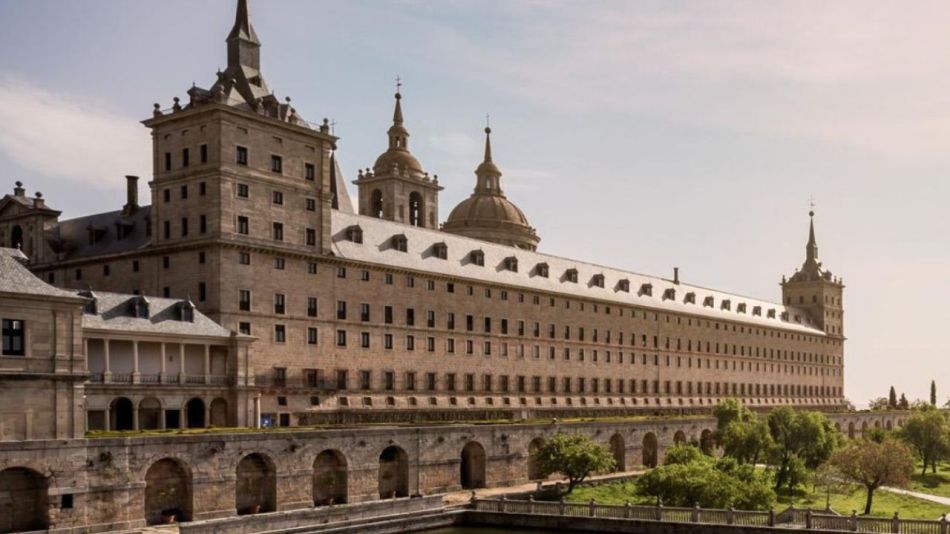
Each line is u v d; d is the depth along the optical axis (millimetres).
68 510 58625
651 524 69812
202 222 90000
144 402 79188
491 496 83812
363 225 109875
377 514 72625
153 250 93000
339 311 100688
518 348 126375
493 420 106625
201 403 83938
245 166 91562
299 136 97938
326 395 97312
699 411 163875
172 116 92250
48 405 60281
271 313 92938
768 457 108500
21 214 102875
